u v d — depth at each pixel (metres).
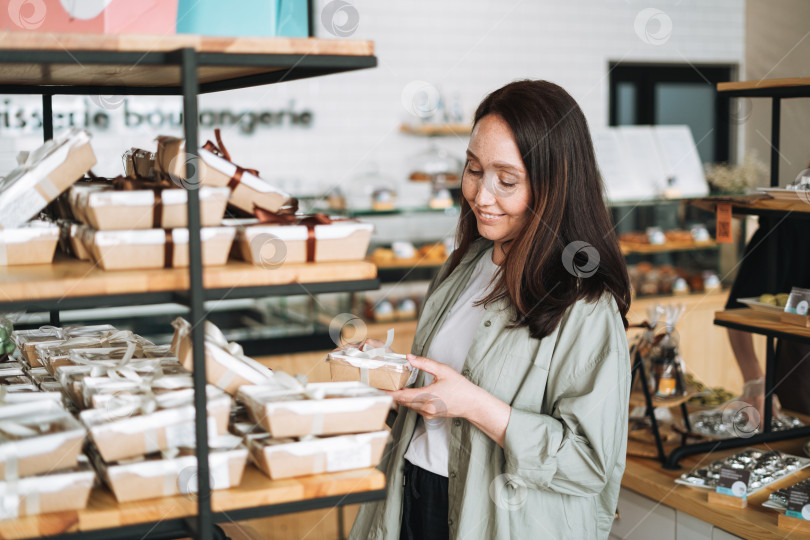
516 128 1.43
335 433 1.24
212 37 1.15
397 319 5.03
